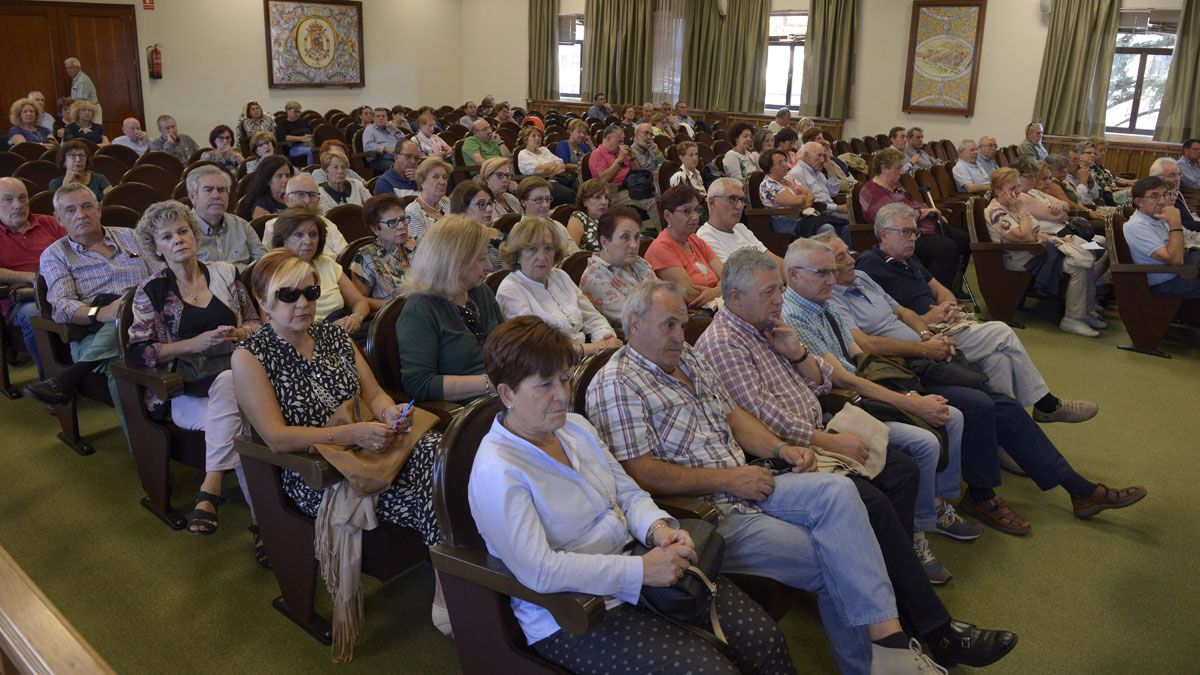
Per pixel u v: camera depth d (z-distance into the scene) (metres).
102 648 2.00
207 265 2.66
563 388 1.50
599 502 1.59
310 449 1.87
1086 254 4.86
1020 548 2.61
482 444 1.50
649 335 1.87
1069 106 9.67
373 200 3.26
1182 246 4.36
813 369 2.31
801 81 11.59
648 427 1.83
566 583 1.41
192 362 2.40
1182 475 3.12
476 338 2.40
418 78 14.30
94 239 3.04
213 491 2.32
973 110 10.39
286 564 2.05
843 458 2.03
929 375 2.78
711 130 10.78
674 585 1.46
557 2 13.58
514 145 8.54
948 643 1.96
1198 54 8.99
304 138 8.63
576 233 3.96
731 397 2.12
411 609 2.21
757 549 1.80
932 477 2.33
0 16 9.95
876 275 3.22
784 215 5.56
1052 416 3.15
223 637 2.05
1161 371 4.29
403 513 1.89
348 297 3.21
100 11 10.66
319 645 2.04
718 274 3.53
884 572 1.79
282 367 1.99
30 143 6.06
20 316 3.26
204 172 3.26
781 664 1.58
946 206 6.42
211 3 11.65
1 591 0.89
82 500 2.69
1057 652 2.11
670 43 12.42
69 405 2.97
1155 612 2.29
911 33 10.59
